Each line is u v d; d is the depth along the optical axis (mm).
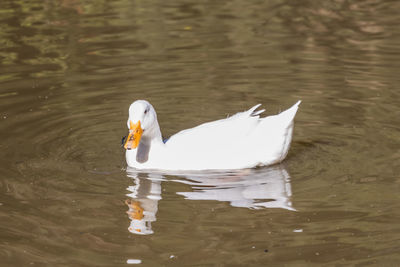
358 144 11766
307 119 13062
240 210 9445
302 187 10164
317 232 8734
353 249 8273
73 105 14031
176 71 15992
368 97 13984
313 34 18625
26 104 14070
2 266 8047
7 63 16812
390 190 9875
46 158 11469
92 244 8570
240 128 11148
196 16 20906
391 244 8367
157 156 11094
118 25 20047
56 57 17219
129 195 10000
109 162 11375
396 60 16172
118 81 15445
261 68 16016
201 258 8188
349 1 22266
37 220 9203
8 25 20172
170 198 9914
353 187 10047
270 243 8492
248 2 22594
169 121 13297
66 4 22625
